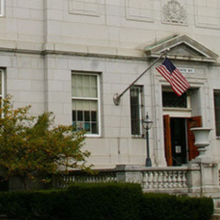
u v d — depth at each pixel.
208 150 24.80
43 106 22.06
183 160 25.23
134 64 23.88
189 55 24.84
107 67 23.33
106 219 16.05
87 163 22.19
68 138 19.98
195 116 25.23
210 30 26.20
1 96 21.59
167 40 24.39
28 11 22.34
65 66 22.45
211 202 17.41
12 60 21.72
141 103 23.95
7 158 18.95
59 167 21.06
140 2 24.59
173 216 16.75
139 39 24.30
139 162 23.31
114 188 16.11
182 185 19.62
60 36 22.62
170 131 24.94
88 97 23.08
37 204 17.30
